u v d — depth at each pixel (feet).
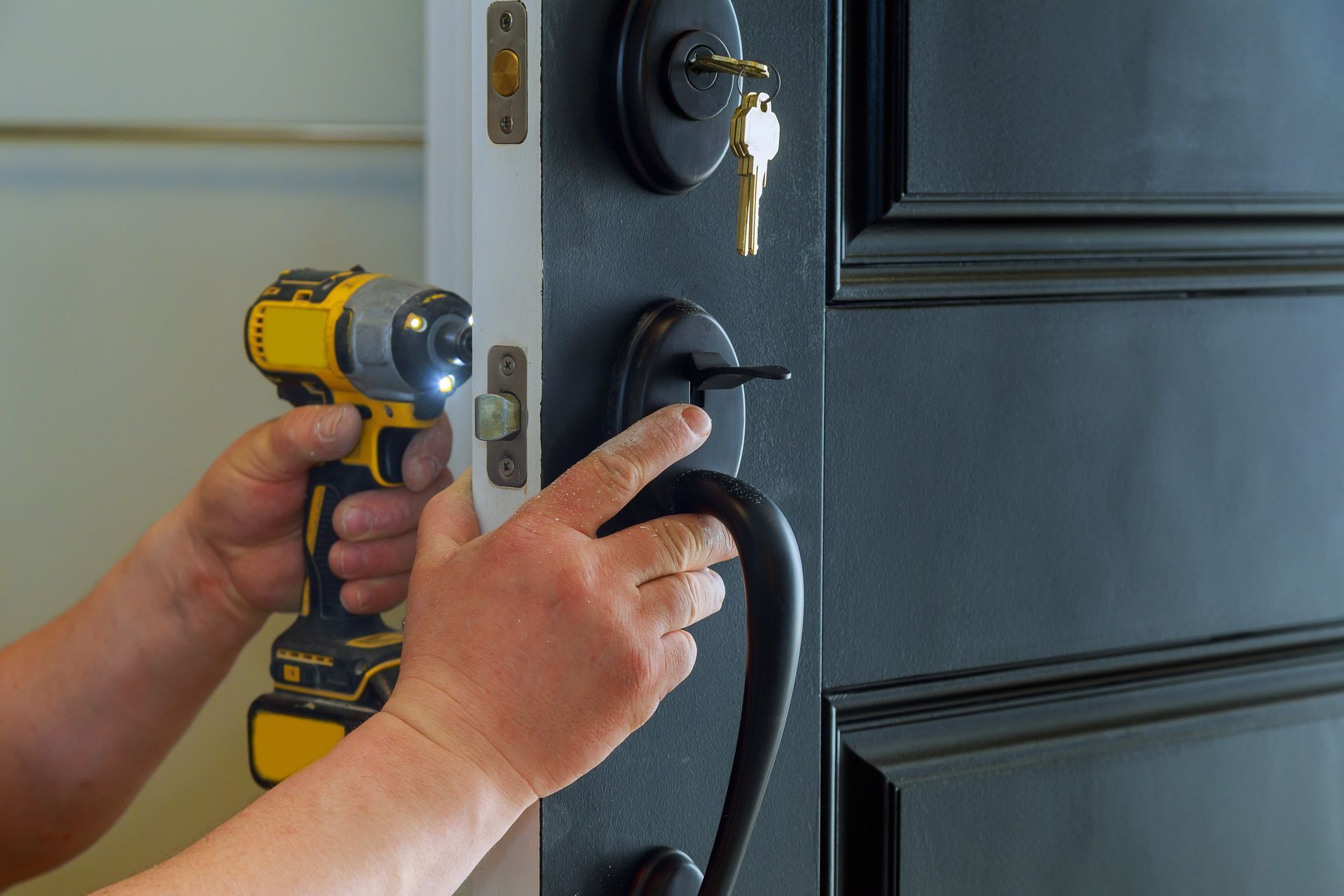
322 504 2.98
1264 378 2.41
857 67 1.91
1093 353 2.20
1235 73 2.25
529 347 1.52
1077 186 2.10
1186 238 2.29
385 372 2.80
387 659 2.96
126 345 4.78
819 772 1.93
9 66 4.49
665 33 1.51
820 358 1.85
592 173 1.53
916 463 2.01
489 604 1.43
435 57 3.82
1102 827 2.27
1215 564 2.39
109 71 4.58
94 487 4.85
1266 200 2.33
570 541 1.42
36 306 4.68
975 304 2.06
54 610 4.88
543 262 1.49
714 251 1.69
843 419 1.92
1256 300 2.39
